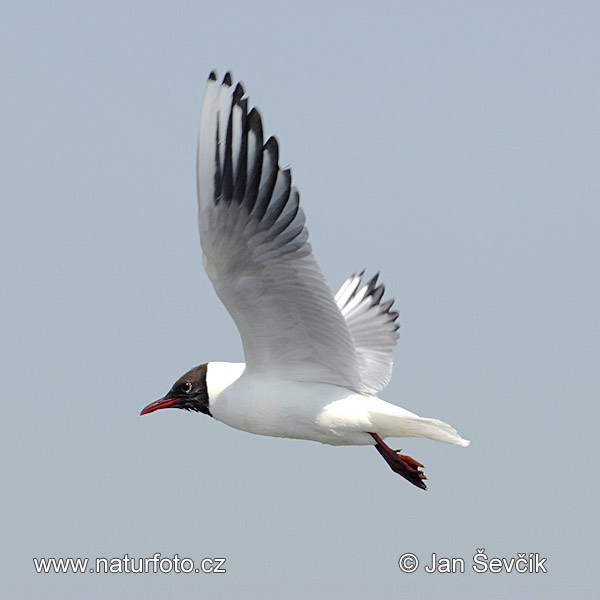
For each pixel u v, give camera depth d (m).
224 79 10.86
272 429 12.78
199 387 13.28
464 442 12.33
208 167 10.87
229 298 11.84
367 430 12.59
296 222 11.21
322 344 12.38
